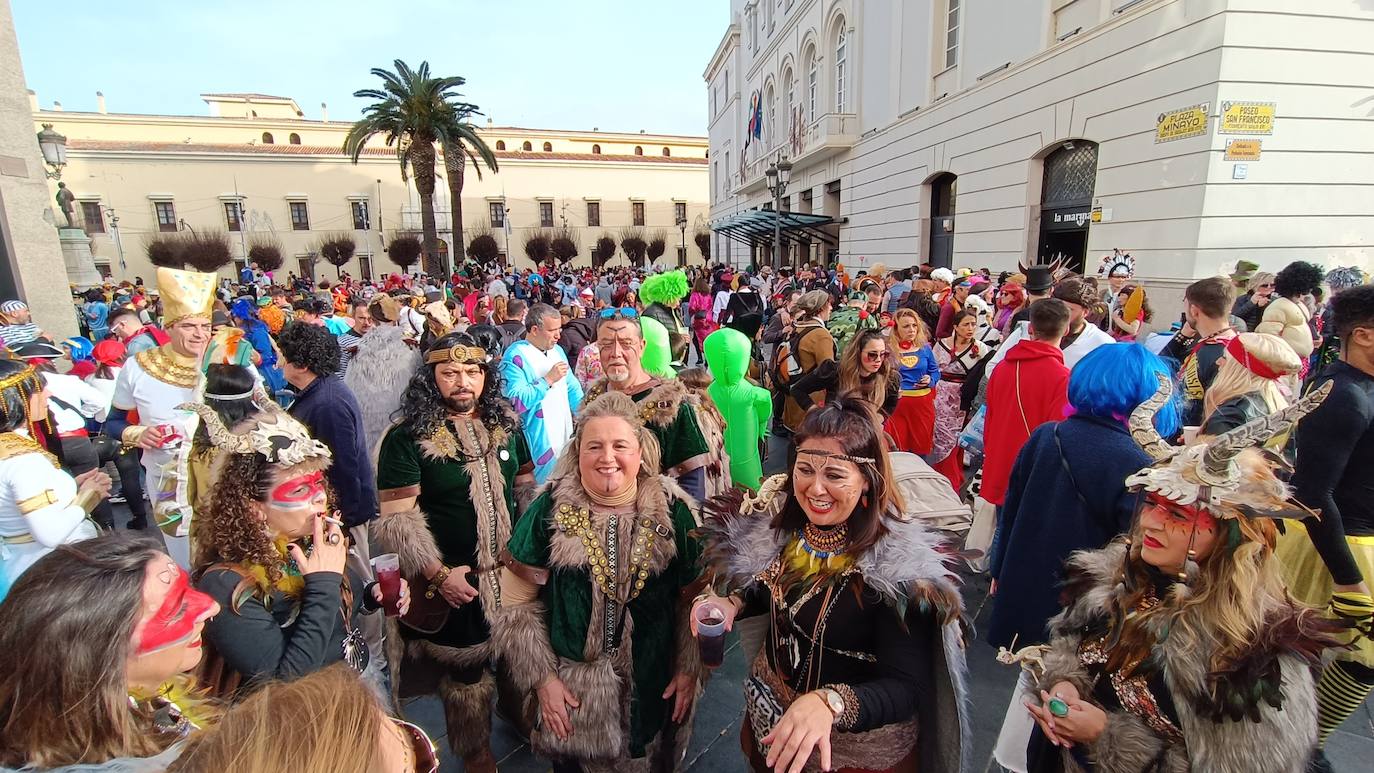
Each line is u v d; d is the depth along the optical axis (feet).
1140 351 6.97
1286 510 3.74
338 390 9.93
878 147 62.18
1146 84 30.83
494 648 6.76
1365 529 6.82
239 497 5.12
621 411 6.53
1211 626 4.01
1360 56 27.61
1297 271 16.47
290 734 2.59
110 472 20.58
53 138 37.04
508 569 6.72
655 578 6.54
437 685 7.97
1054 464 7.27
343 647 5.83
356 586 9.86
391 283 65.21
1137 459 6.70
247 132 168.14
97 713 3.49
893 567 4.89
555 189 178.60
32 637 3.41
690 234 195.11
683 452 9.29
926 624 5.19
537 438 12.01
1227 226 28.27
